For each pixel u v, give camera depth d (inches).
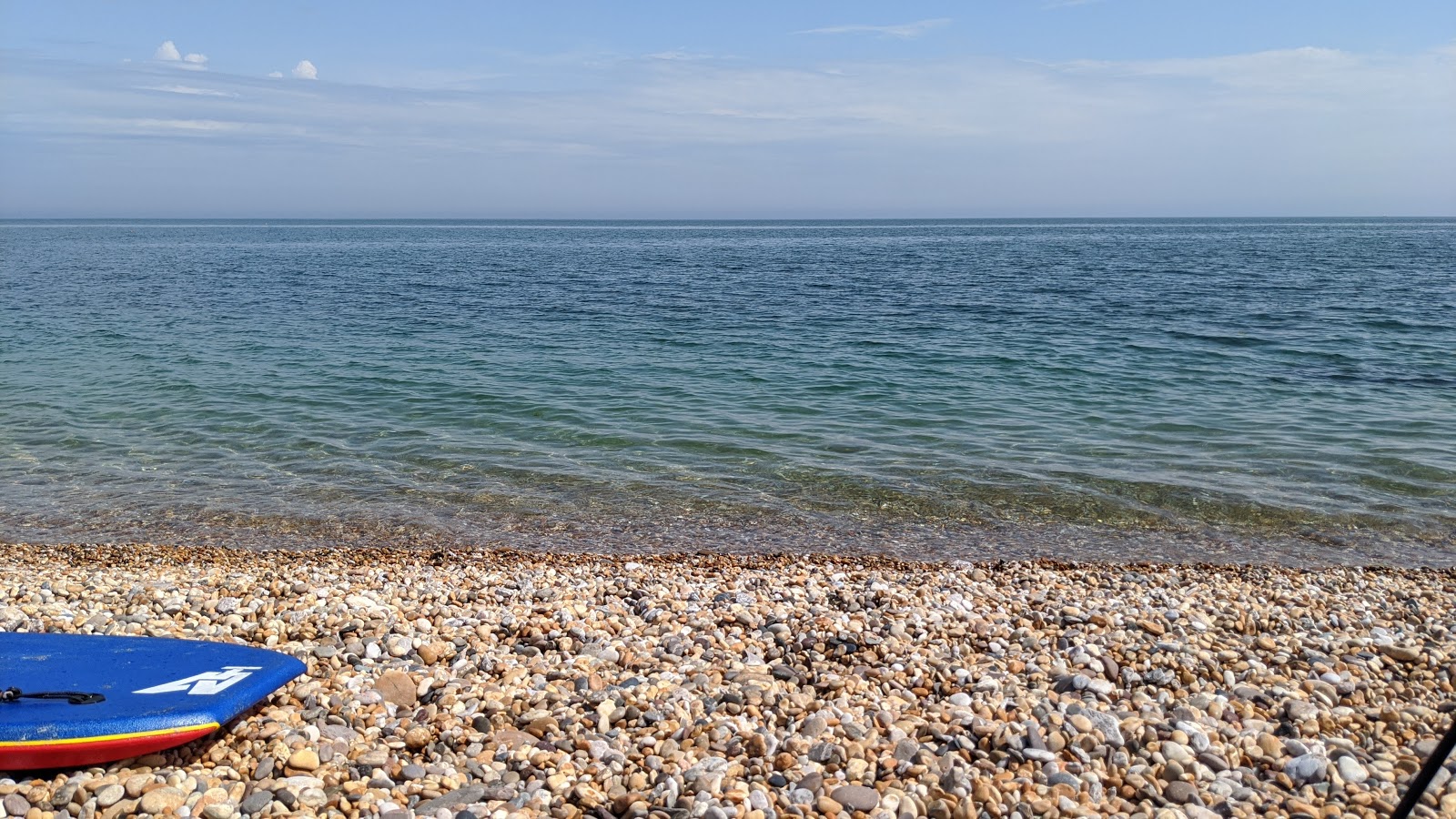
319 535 451.5
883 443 614.2
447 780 201.6
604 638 289.6
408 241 5108.3
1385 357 930.7
